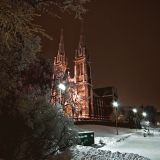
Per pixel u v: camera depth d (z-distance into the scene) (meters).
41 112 9.27
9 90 8.06
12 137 8.02
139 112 97.94
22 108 8.07
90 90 83.06
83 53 88.81
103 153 12.12
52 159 9.27
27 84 17.56
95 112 86.75
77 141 11.34
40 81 22.39
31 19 6.04
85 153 11.65
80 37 96.50
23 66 9.80
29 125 7.98
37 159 8.62
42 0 7.63
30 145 8.60
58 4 8.19
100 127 42.94
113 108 89.12
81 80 82.69
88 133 20.12
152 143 23.62
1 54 7.65
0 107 7.87
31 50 9.63
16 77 8.83
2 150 7.69
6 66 8.19
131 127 63.19
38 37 9.98
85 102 73.50
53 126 9.48
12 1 6.17
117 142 24.25
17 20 5.40
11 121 8.11
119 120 72.00
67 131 10.52
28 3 7.02
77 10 8.50
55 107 10.30
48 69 26.22
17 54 9.02
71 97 44.97
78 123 41.31
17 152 7.93
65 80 39.94
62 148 10.45
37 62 22.19
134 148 18.83
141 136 36.38
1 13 5.11
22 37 6.87
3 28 5.45
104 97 98.75
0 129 7.91
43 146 9.26
